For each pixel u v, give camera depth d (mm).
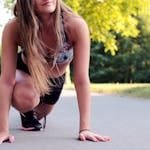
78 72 2016
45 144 1965
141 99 5344
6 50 1986
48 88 2182
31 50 1929
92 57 15055
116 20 10148
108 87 8031
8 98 2031
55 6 1920
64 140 2062
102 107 4195
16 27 1958
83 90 2025
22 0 1885
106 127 2639
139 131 2457
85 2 9891
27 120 2381
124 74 15156
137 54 15102
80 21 1998
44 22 1932
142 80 15125
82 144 1959
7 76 2008
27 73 2158
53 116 3268
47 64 2037
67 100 5223
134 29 10422
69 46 2021
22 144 1963
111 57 15070
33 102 2188
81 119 2051
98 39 10383
